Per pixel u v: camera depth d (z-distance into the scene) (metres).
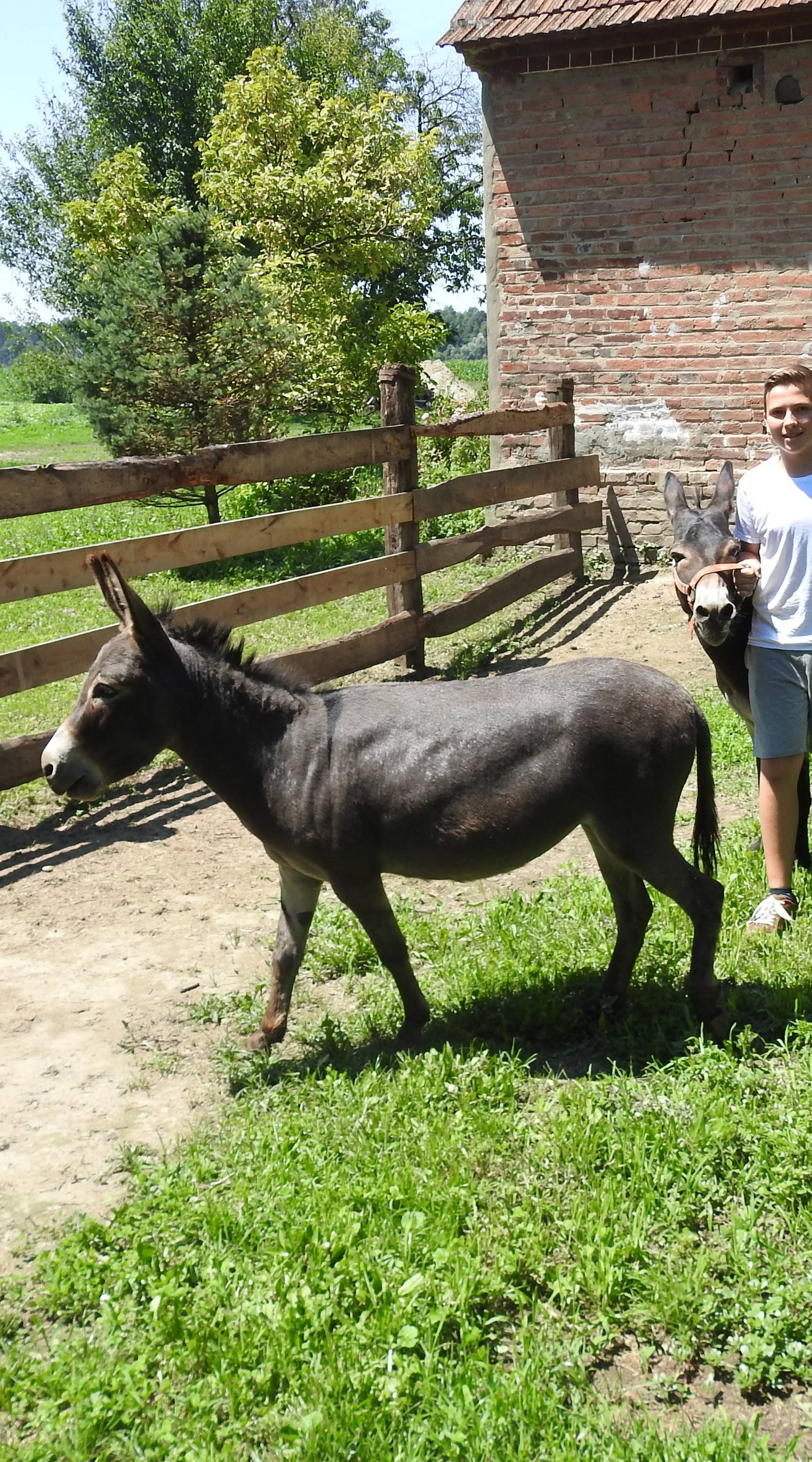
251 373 13.60
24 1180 3.63
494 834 3.92
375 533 13.92
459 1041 4.17
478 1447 2.43
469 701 4.03
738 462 11.73
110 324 13.41
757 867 5.34
